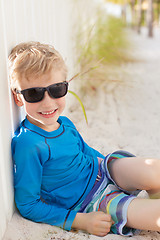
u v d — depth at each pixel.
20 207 1.61
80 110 3.68
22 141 1.57
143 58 7.79
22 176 1.56
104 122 3.36
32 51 1.56
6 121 1.57
